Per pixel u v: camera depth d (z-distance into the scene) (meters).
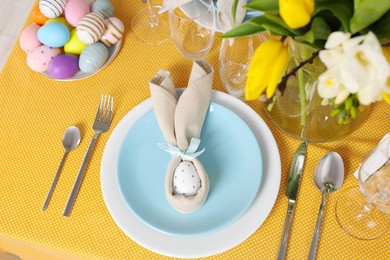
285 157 0.82
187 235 0.74
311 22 0.61
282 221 0.77
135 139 0.82
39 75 0.92
